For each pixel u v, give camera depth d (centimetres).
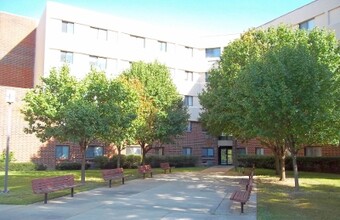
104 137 1919
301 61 1541
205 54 4625
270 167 3519
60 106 1786
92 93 1906
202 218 1005
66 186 1386
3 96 2909
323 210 1187
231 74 2344
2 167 2736
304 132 1609
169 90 2938
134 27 4000
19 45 3772
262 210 1161
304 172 3020
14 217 974
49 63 3347
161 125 2688
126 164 3484
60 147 3244
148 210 1112
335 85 1622
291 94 1510
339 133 1656
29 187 1645
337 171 2905
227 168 3578
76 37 3528
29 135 3034
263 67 1655
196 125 4431
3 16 3681
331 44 2189
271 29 2431
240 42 2447
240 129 2250
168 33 4309
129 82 2675
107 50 3741
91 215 1016
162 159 3775
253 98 1666
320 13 3334
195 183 1986
